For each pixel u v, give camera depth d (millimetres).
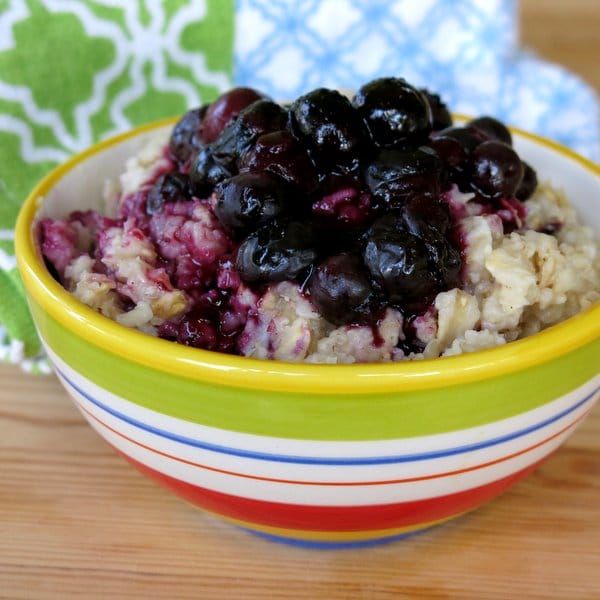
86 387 250
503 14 500
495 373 230
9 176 393
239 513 254
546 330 236
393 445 233
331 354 250
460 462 239
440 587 262
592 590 262
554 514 282
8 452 299
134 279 267
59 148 412
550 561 269
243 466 239
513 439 242
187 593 260
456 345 249
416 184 253
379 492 240
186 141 296
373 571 266
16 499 284
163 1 431
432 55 500
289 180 255
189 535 276
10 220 358
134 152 327
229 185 255
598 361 246
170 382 233
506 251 260
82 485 290
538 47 647
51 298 247
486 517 281
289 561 269
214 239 266
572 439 305
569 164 314
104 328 237
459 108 511
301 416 229
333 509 244
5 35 401
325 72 489
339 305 246
